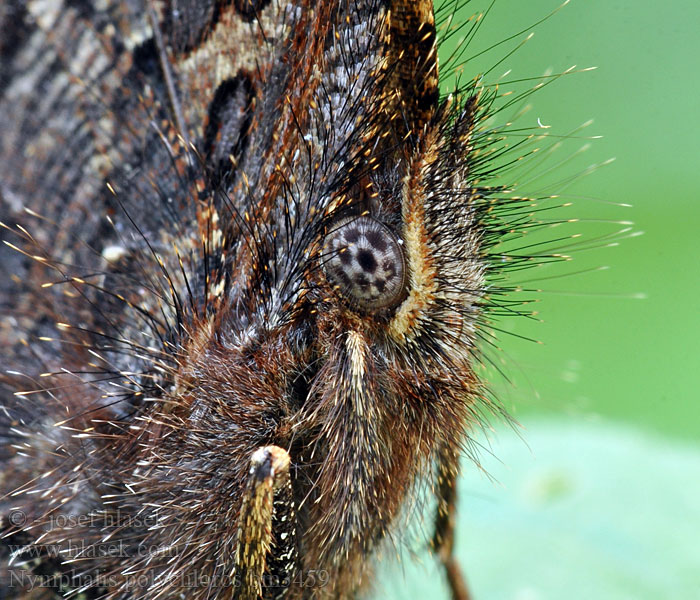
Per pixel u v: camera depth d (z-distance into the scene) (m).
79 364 0.09
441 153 0.09
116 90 0.09
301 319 0.09
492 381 0.09
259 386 0.09
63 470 0.09
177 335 0.09
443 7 0.09
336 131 0.09
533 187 0.09
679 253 0.20
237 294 0.09
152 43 0.09
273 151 0.09
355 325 0.09
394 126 0.09
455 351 0.09
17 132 0.09
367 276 0.09
